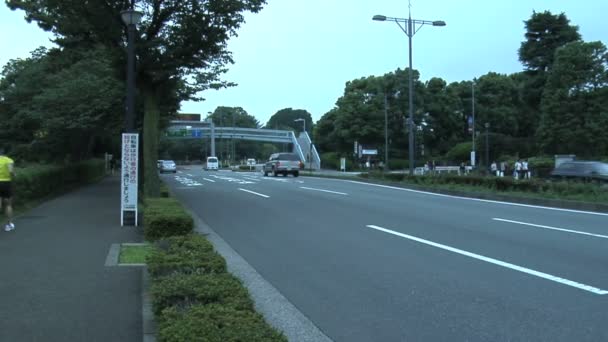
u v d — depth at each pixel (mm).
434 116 75438
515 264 8492
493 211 16172
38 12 19594
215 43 17094
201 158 146125
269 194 22547
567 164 26859
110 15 15781
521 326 5605
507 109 75375
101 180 36469
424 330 5535
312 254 9492
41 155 33906
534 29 63844
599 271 7988
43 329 5402
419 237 11219
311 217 14719
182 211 10867
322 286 7301
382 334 5441
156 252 6809
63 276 7594
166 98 22969
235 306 4500
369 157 67312
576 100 50938
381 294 6871
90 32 16938
